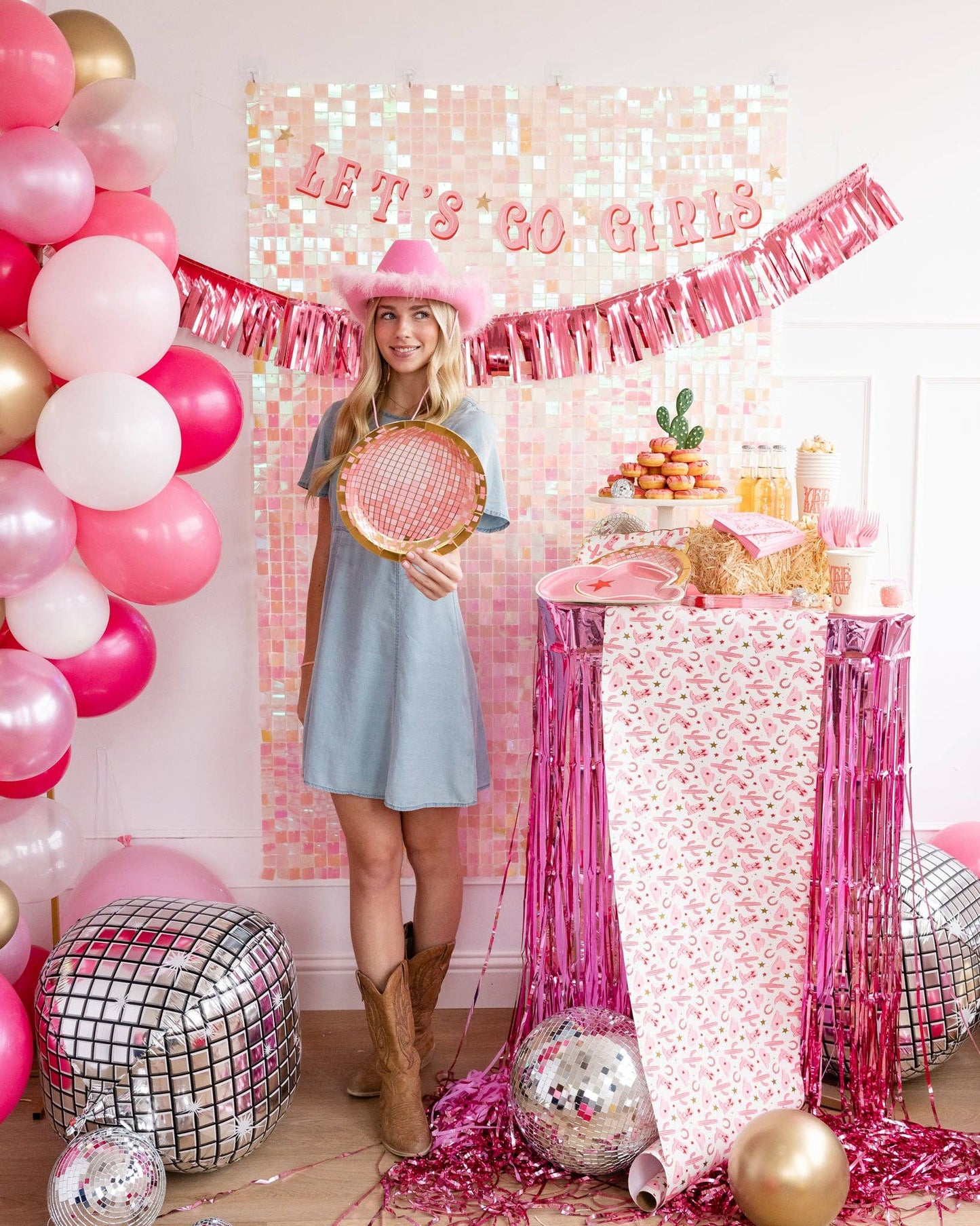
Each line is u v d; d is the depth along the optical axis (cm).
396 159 223
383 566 188
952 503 235
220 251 224
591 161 224
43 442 161
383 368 195
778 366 228
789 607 182
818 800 182
